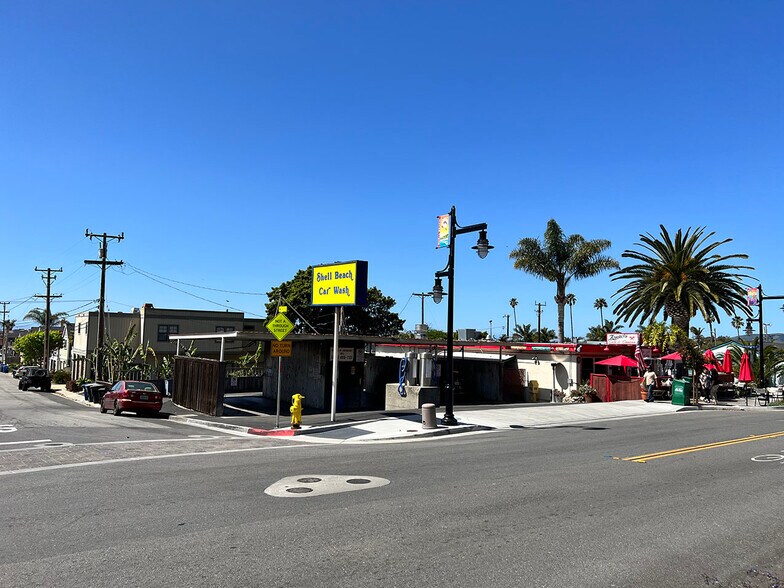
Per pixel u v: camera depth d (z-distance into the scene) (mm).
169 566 5664
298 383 27172
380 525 7121
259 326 58125
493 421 20906
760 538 6984
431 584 5332
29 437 16016
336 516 7492
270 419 21016
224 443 15141
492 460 12234
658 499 8781
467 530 6992
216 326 55969
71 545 6270
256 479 9852
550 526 7242
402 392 25781
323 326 53938
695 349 32469
